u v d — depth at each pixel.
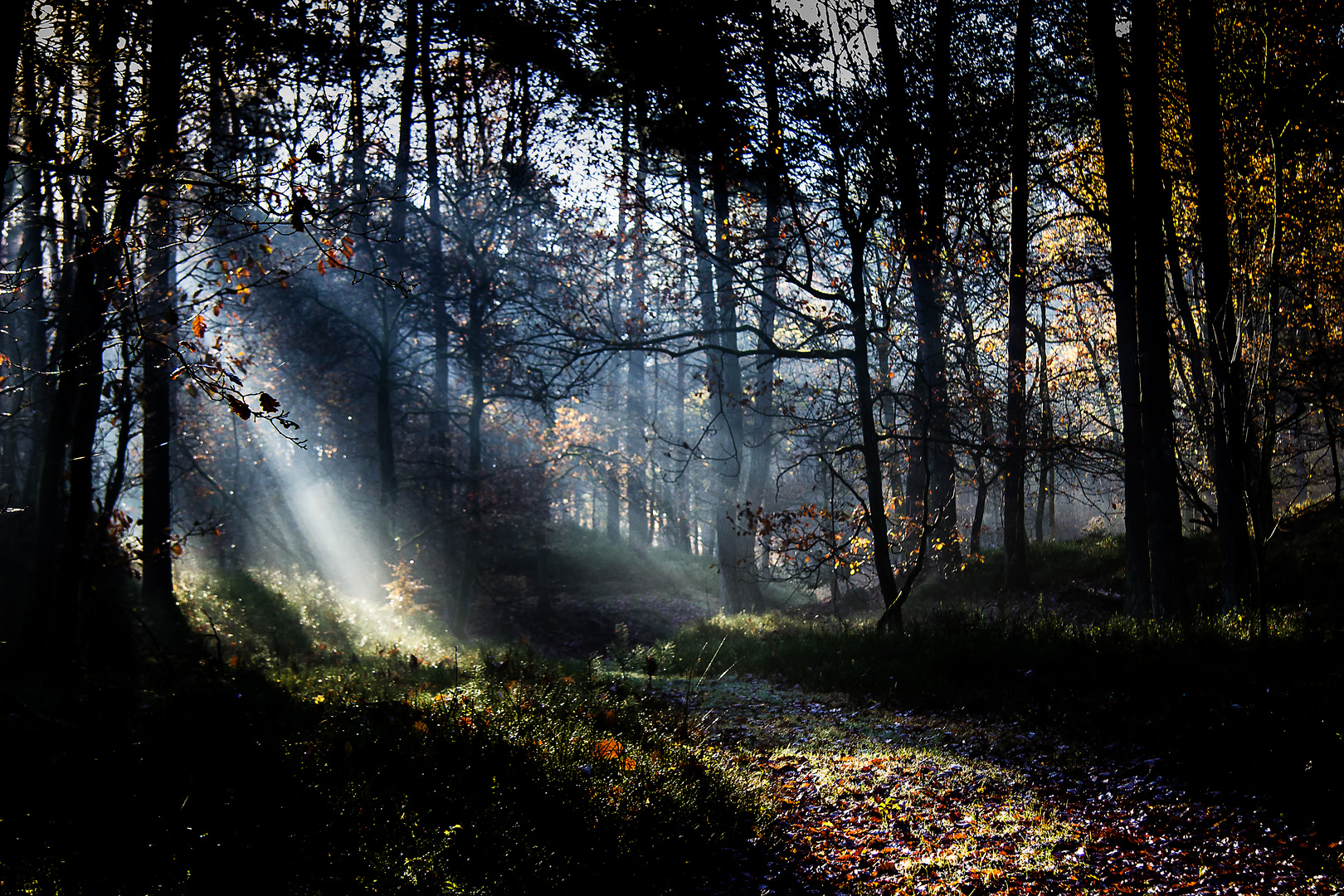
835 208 13.95
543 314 19.11
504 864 4.27
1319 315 17.86
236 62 9.75
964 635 12.00
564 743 6.20
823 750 8.22
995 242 19.86
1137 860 5.38
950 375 19.09
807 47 13.26
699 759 6.69
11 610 11.81
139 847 3.97
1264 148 16.03
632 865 4.64
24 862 3.78
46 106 7.73
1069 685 9.46
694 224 15.90
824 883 5.04
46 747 5.24
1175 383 19.62
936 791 6.83
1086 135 19.30
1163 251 14.15
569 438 28.08
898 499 19.64
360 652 12.55
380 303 20.66
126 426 11.18
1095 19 14.65
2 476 14.13
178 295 10.71
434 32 12.32
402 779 5.05
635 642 22.72
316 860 3.98
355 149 15.23
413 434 24.75
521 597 27.66
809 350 15.01
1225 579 14.02
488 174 20.72
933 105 14.94
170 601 13.27
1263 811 5.95
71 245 8.59
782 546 15.34
